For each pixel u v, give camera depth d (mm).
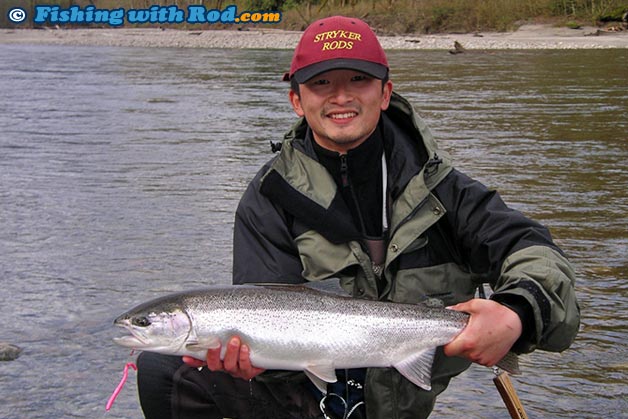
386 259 2920
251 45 40344
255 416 3088
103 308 4809
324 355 2738
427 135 2990
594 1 39375
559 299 2619
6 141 10750
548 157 9242
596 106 13789
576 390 3820
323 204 2936
